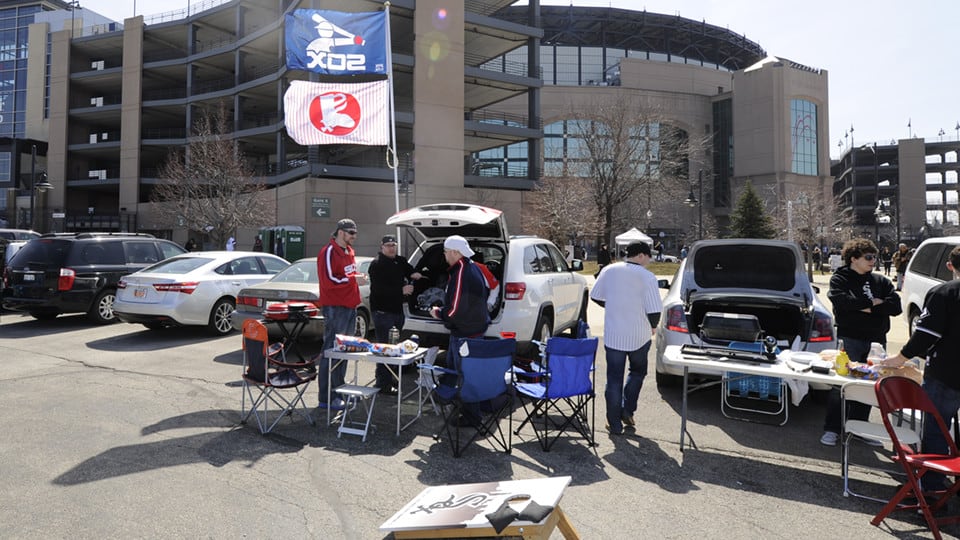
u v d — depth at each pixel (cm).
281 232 2561
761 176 6875
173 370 676
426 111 3303
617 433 473
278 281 820
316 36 957
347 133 962
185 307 873
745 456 426
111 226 4528
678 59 8294
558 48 7825
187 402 542
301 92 958
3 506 324
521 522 248
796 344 522
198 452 415
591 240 3984
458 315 482
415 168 3272
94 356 757
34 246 1024
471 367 417
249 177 3375
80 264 1013
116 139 5156
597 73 7844
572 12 7450
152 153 4888
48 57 5847
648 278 462
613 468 399
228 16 4294
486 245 668
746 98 7006
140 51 4641
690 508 337
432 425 495
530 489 278
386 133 972
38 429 458
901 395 330
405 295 607
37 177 5662
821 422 511
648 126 3394
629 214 3862
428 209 616
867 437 351
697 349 468
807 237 3997
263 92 3959
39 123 5825
